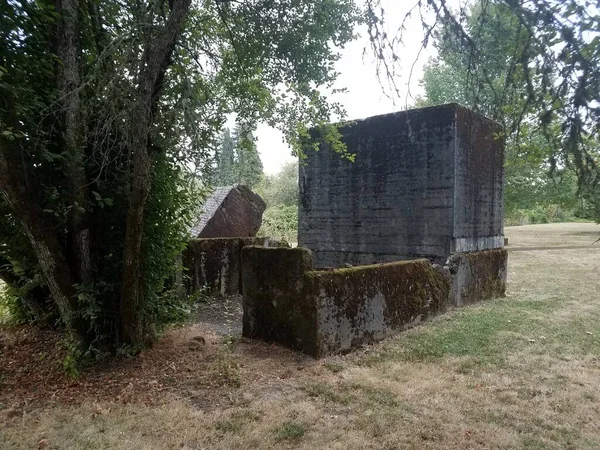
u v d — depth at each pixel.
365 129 8.47
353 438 3.23
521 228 26.61
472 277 7.68
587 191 2.26
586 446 3.14
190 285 8.12
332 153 9.00
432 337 5.70
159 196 4.81
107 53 3.94
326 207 9.15
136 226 4.25
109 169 4.62
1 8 3.71
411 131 7.80
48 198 4.22
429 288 6.61
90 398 3.85
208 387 4.12
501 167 8.73
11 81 3.86
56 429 3.32
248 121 5.44
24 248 4.77
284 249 5.20
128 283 4.46
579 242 18.92
